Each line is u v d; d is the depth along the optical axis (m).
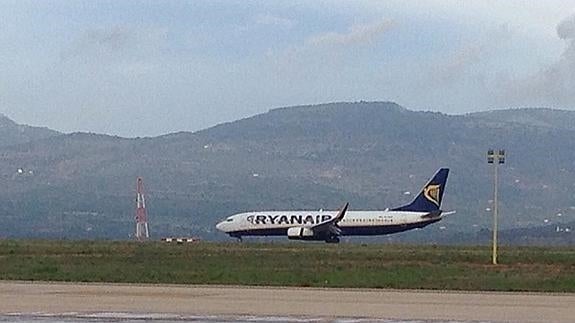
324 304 123.75
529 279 177.62
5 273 181.75
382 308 119.06
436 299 134.12
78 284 158.88
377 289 155.25
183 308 116.25
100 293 138.25
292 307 119.19
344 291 148.75
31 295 133.88
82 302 123.06
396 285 163.00
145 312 111.00
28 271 186.62
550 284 165.25
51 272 184.38
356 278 174.00
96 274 179.75
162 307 117.25
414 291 151.00
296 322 103.00
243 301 126.50
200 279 170.50
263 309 116.06
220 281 167.25
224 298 131.12
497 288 158.75
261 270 196.38
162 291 143.50
